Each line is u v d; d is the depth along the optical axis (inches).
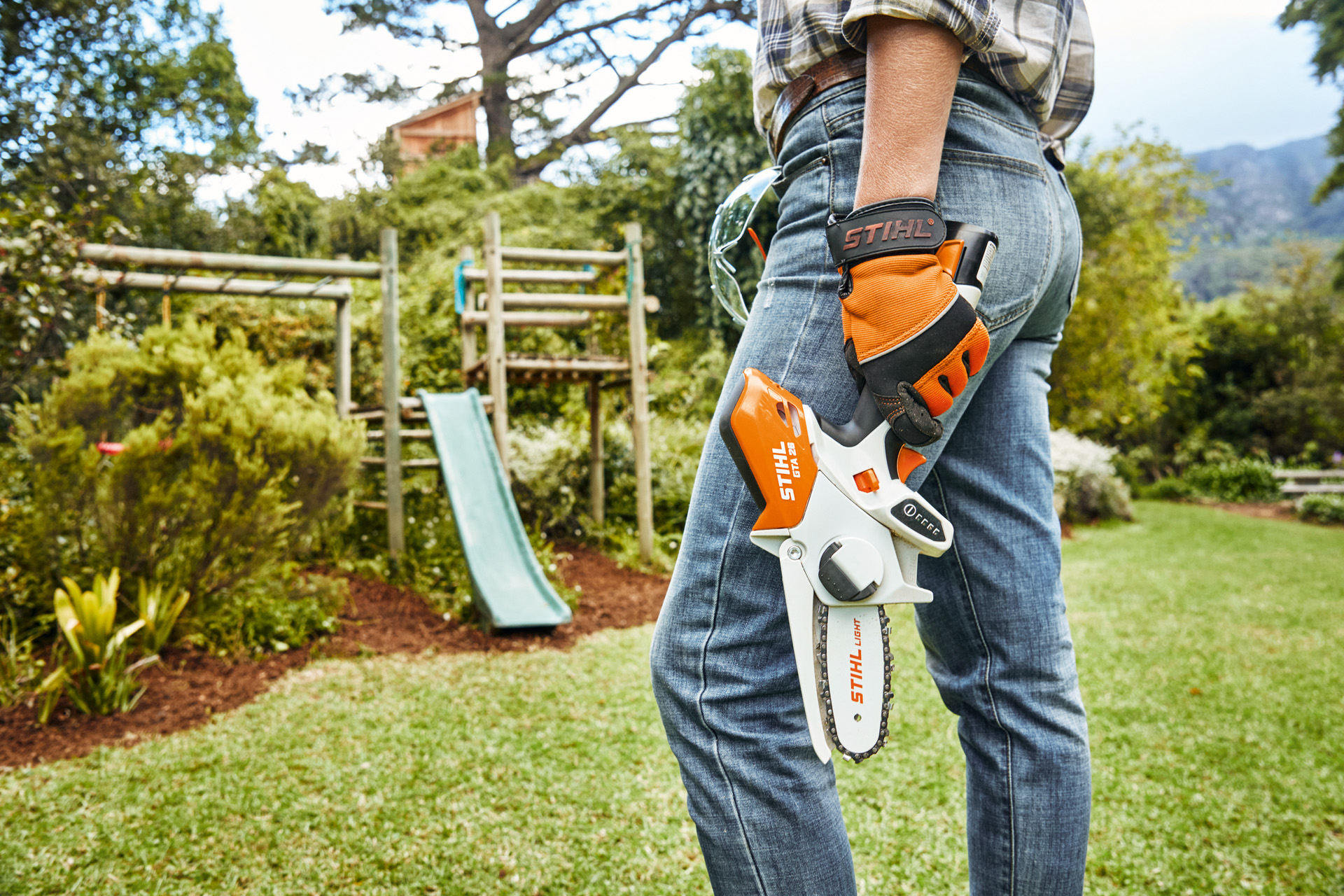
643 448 207.5
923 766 78.8
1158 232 483.2
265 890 57.3
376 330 302.8
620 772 78.2
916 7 24.6
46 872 59.8
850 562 25.5
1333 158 442.6
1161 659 121.4
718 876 28.5
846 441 26.4
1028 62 28.7
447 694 105.5
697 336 416.2
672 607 29.5
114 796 73.4
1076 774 33.5
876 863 60.2
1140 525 330.6
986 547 34.6
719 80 418.0
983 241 26.0
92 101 357.7
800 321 28.6
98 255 173.2
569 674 115.4
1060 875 33.1
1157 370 500.1
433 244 478.0
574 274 212.1
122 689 98.3
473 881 58.3
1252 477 495.5
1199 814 68.7
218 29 447.2
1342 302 616.7
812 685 25.8
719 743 28.1
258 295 195.3
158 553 120.5
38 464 116.0
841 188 28.2
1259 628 141.9
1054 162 35.0
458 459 184.2
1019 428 35.3
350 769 79.4
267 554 127.0
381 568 177.3
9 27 325.1
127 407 130.3
